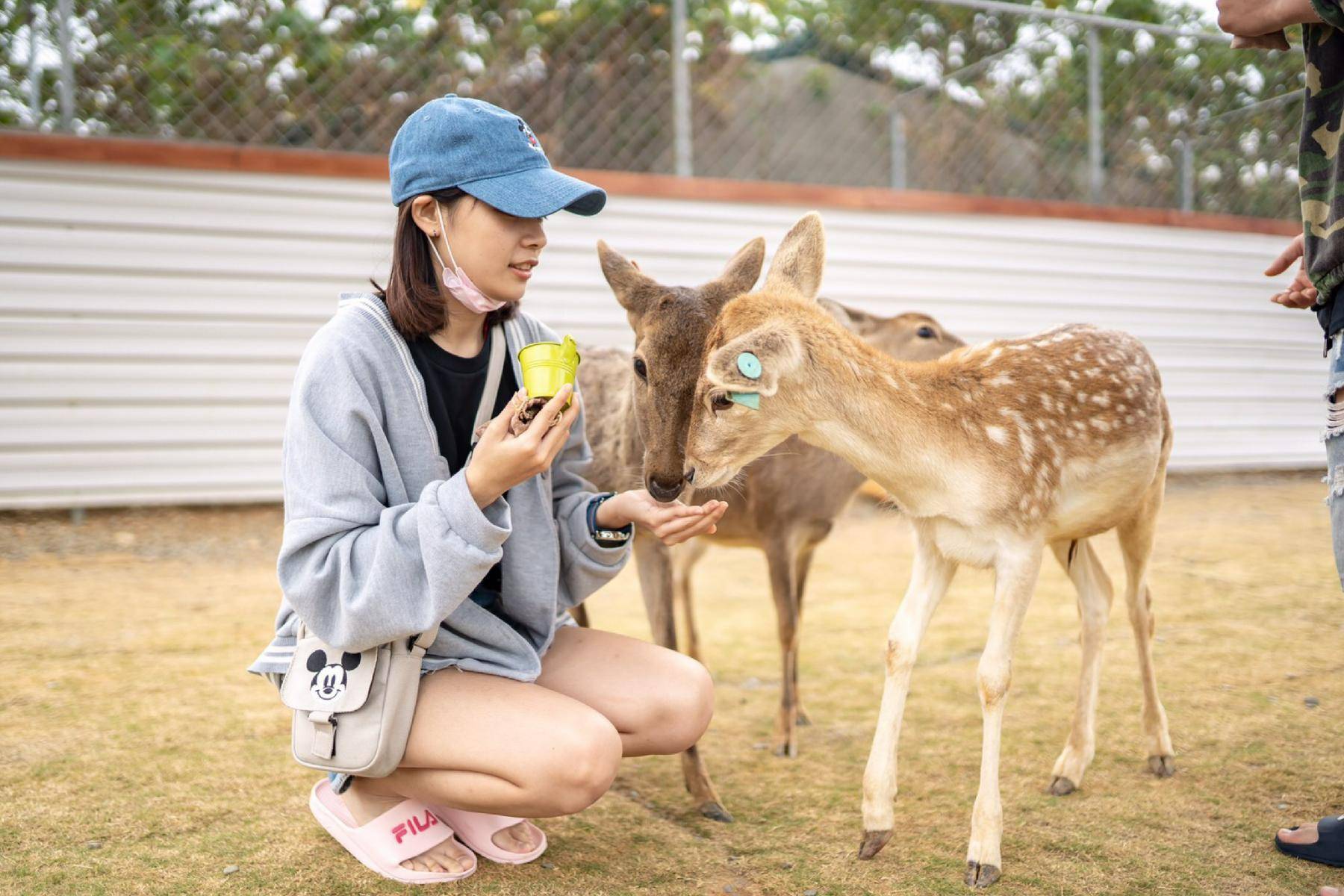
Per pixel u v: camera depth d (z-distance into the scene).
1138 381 2.98
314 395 2.15
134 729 3.34
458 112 2.19
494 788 2.17
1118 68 9.87
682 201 8.05
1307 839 2.48
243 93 7.54
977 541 2.60
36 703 3.57
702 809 2.86
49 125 6.83
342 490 2.10
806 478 3.71
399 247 2.24
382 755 2.14
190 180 6.84
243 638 4.46
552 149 8.84
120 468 6.77
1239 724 3.39
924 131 10.42
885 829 2.54
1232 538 6.85
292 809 2.76
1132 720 3.48
